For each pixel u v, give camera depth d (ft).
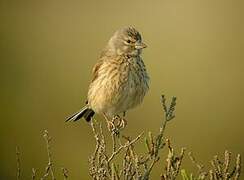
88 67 70.54
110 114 33.09
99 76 32.58
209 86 67.15
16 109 60.08
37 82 65.51
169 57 69.82
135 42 32.07
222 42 73.77
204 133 60.29
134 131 57.31
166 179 24.77
